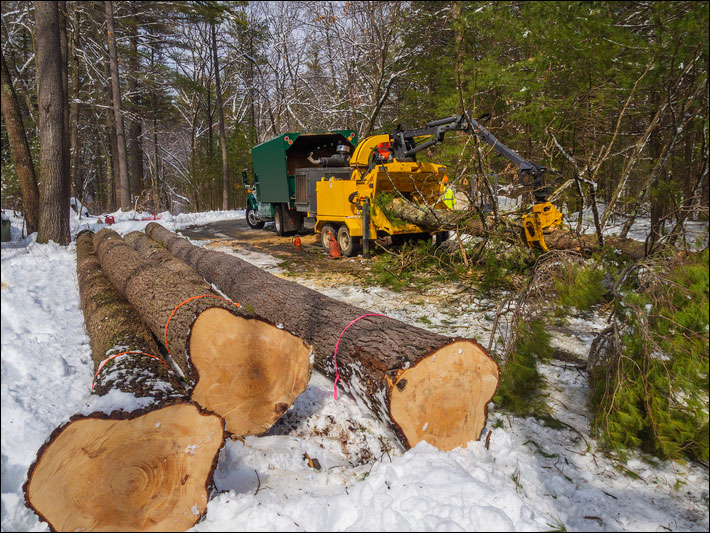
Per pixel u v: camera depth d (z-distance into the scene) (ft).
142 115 67.05
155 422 7.06
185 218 59.16
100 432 6.77
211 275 21.11
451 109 29.43
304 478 8.35
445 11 42.06
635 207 13.42
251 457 8.81
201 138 104.47
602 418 9.37
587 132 16.52
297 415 10.75
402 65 49.37
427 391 8.70
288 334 9.98
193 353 9.23
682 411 8.82
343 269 26.20
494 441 9.33
